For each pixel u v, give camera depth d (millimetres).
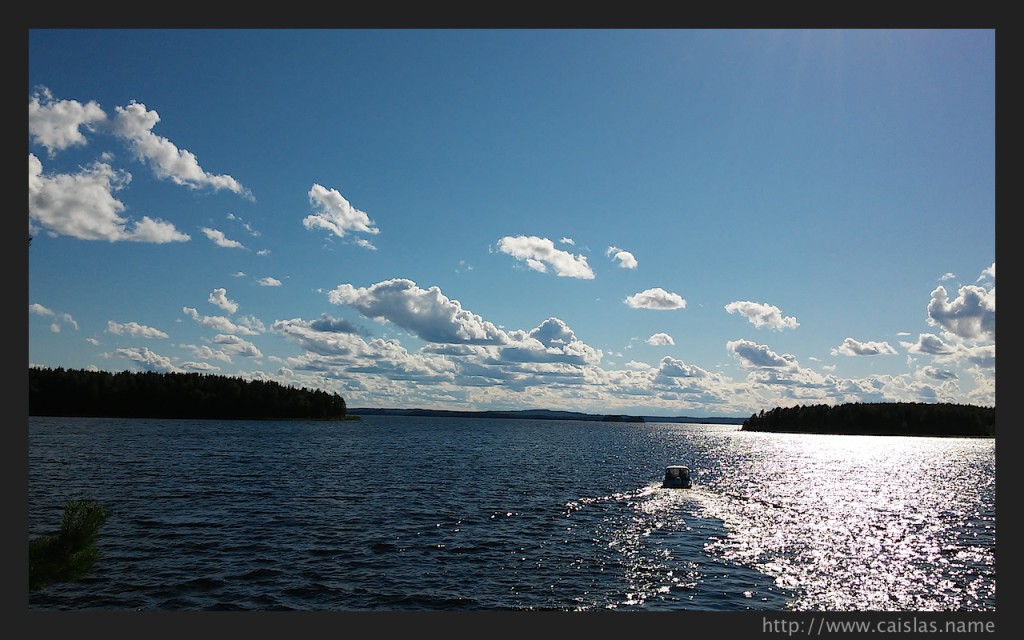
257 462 83812
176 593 27344
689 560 35188
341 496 55281
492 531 41594
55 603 25812
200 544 35594
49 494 51031
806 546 39812
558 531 42250
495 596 28031
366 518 44719
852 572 33750
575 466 97312
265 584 28859
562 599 27797
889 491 74938
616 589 29469
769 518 50938
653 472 90500
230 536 37719
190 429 164625
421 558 34000
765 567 34250
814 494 70000
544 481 73438
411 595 27906
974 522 51688
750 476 90812
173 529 39219
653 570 32844
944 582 32312
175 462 79188
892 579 32625
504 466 92750
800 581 31734
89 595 26859
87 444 101875
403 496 56594
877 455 156875
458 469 84875
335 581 29594
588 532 42156
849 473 100000
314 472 74250
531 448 146500
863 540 42469
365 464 87625
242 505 48625
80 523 15297
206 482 61469
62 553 14961
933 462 131875
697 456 137375
